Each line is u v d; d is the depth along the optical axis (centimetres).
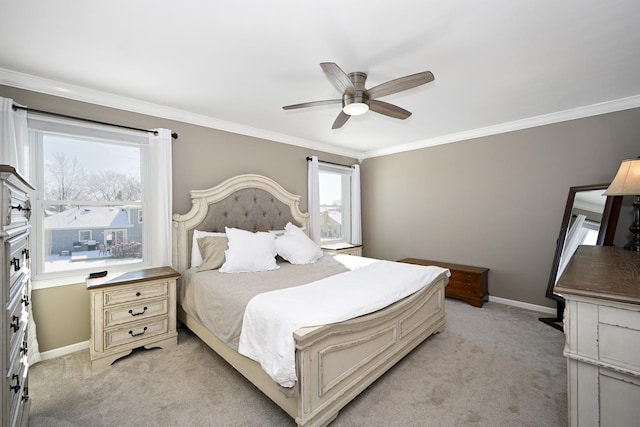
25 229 145
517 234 355
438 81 241
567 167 319
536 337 271
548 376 207
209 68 218
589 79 239
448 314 330
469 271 361
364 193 527
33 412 172
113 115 269
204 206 320
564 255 308
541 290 338
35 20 161
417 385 197
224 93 264
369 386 196
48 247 242
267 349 160
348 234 525
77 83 242
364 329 181
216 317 215
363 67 216
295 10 155
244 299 192
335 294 193
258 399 184
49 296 239
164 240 287
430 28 171
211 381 203
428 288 251
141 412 172
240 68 218
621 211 279
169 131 292
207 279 246
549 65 215
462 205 402
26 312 168
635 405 93
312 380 150
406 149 463
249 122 349
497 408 174
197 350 249
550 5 152
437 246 429
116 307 227
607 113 294
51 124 237
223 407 176
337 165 482
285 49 193
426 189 440
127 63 210
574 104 296
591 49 194
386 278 233
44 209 240
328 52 197
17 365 133
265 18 161
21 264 146
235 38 180
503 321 309
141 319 239
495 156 371
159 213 285
